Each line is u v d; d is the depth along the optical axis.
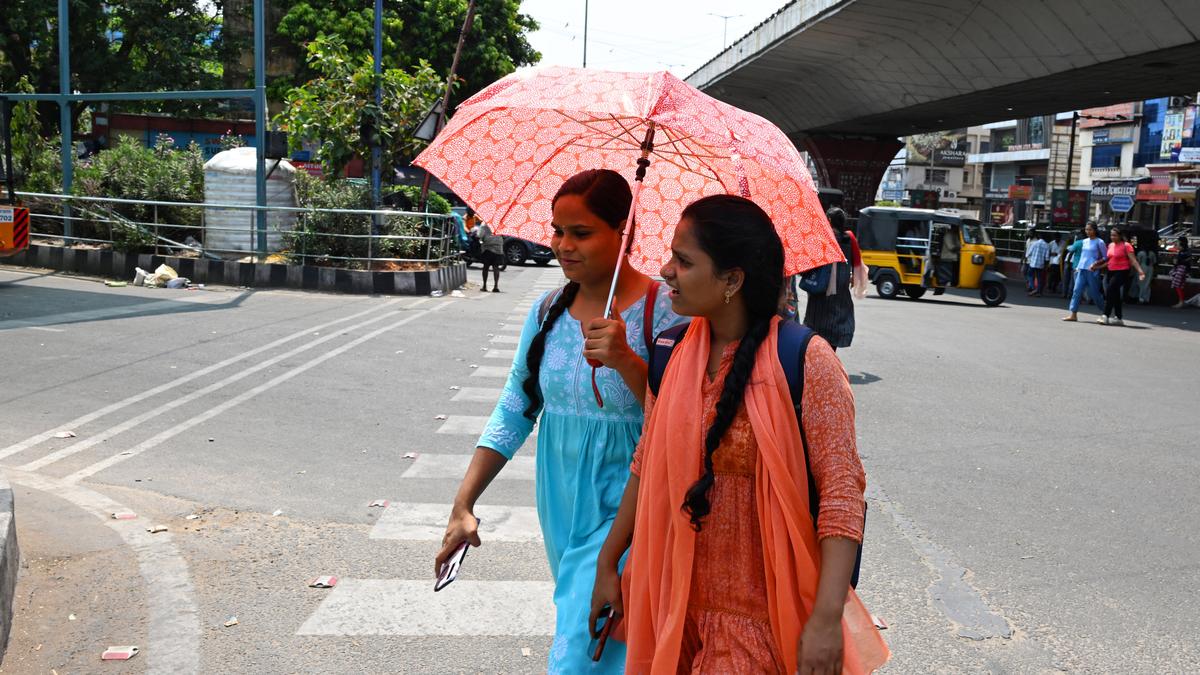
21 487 5.55
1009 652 3.88
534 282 22.66
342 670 3.54
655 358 2.19
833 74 32.12
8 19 31.70
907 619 4.17
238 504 5.41
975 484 6.31
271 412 7.64
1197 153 37.41
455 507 2.63
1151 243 24.64
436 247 19.11
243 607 4.05
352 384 8.83
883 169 42.75
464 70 37.03
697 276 2.02
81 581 4.24
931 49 25.53
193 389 8.40
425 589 4.31
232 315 13.39
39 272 18.27
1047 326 17.28
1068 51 21.50
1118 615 4.27
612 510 2.47
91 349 10.05
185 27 35.06
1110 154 49.97
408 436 7.05
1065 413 8.78
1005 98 28.06
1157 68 21.50
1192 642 4.01
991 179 68.94
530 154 2.92
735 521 2.02
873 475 6.45
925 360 11.91
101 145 34.16
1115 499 6.05
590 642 2.32
